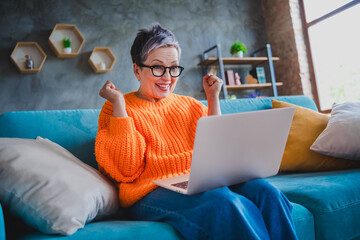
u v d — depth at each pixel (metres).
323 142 1.56
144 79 1.24
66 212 0.78
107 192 0.97
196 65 5.35
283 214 0.85
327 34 5.00
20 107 4.30
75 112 1.35
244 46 5.30
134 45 1.26
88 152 1.30
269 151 0.90
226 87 5.06
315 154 1.61
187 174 1.05
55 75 4.53
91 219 0.89
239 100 1.86
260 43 5.84
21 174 0.80
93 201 0.87
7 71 4.30
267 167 0.93
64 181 0.84
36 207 0.77
